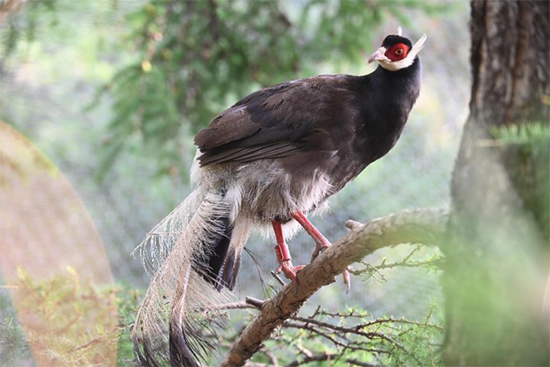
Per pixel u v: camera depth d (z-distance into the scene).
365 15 15.20
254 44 15.71
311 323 8.20
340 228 14.65
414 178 15.39
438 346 6.93
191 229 7.95
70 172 16.05
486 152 5.11
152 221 15.59
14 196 15.38
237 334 9.14
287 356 9.73
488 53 5.27
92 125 16.91
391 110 8.69
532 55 5.13
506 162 5.02
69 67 16.97
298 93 8.66
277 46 15.62
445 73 16.67
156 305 7.42
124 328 7.91
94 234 15.34
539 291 4.94
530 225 4.95
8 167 15.57
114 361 7.75
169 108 15.16
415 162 15.62
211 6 15.69
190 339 7.36
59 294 8.48
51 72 16.78
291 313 7.41
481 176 5.11
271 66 15.62
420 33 16.84
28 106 16.09
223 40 15.61
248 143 8.57
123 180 15.89
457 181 5.30
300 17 15.55
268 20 15.77
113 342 7.77
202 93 15.64
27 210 15.33
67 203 15.68
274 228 8.78
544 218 4.92
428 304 7.00
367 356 8.41
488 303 5.03
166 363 7.20
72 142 16.56
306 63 15.69
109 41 15.75
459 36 16.86
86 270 14.86
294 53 15.58
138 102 15.19
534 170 4.94
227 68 15.68
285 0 16.59
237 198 8.43
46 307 8.34
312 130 8.55
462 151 5.33
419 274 7.50
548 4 5.14
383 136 8.79
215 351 8.48
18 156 15.66
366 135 8.73
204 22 15.71
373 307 12.04
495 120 5.17
